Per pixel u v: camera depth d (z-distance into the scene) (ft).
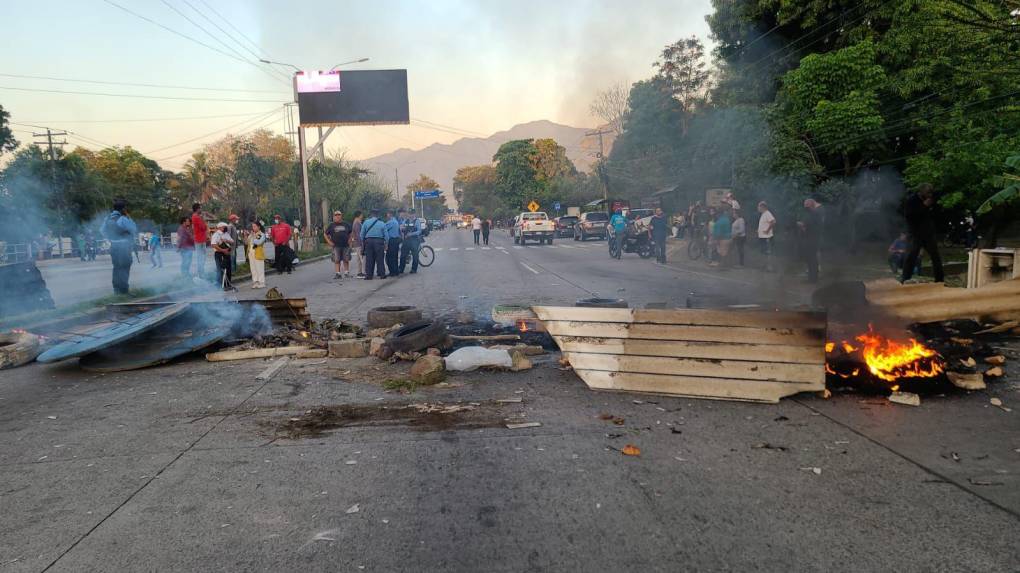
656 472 11.06
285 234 62.80
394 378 18.19
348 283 48.91
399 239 53.42
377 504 10.05
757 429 13.14
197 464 11.94
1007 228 53.72
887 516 9.23
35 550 8.83
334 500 10.23
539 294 36.76
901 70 57.47
